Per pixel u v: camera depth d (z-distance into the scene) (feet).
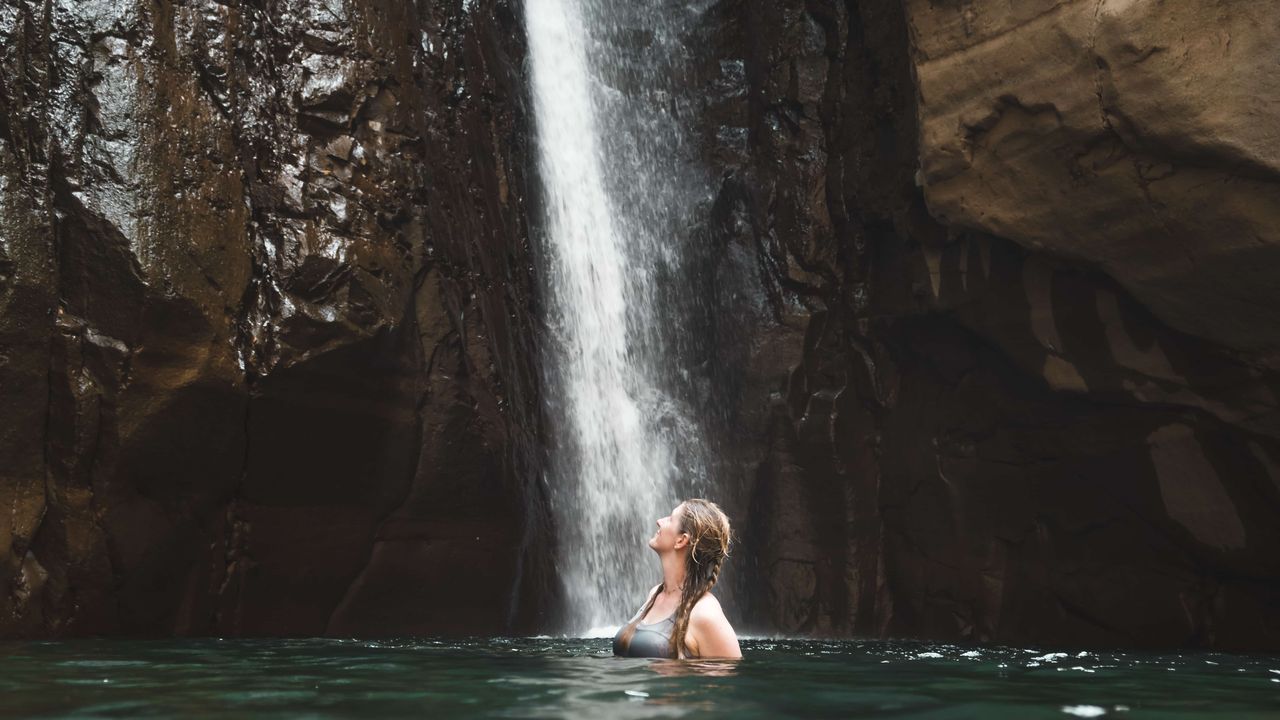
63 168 24.80
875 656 18.69
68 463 23.95
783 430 41.81
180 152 26.50
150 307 24.81
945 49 30.96
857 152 41.01
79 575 23.84
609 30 45.83
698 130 45.78
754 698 9.19
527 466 34.96
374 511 29.96
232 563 26.96
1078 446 34.40
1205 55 24.88
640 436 41.86
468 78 36.29
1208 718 8.69
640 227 44.80
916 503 38.83
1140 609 33.91
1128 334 31.37
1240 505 31.42
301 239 28.27
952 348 37.37
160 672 12.50
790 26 44.14
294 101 29.86
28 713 8.40
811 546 41.04
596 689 9.67
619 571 39.65
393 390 30.01
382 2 32.89
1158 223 27.37
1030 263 33.19
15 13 25.03
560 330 39.24
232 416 26.30
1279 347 27.81
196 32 27.89
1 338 23.40
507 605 33.24
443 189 33.65
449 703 8.89
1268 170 24.57
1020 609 36.22
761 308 43.04
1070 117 27.81
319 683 10.85
